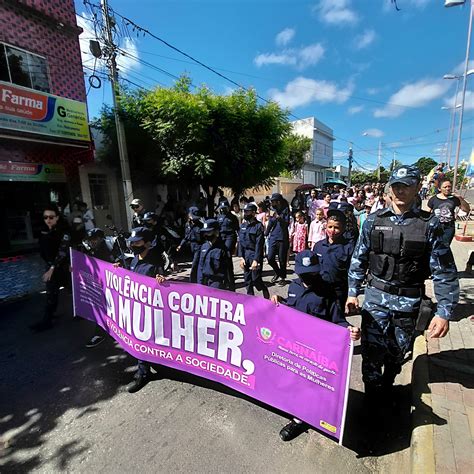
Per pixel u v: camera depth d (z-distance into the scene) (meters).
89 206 11.13
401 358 2.44
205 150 10.18
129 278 3.20
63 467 2.20
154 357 3.07
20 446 2.40
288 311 2.30
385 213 2.33
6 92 7.75
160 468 2.15
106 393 3.02
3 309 5.22
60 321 4.70
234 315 2.60
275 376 2.45
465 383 2.69
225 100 10.61
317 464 2.15
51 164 9.83
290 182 27.67
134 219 7.18
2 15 8.11
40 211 10.59
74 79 9.96
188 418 2.64
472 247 8.46
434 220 2.13
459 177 26.17
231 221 5.65
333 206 4.79
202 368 2.87
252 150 11.51
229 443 2.36
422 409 2.38
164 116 9.39
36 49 8.90
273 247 6.09
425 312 2.18
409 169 2.14
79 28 9.94
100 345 3.96
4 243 9.78
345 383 2.08
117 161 10.90
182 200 13.09
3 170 8.53
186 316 2.85
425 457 1.96
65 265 4.46
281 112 12.05
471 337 3.52
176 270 7.49
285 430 2.39
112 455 2.28
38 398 2.97
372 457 2.21
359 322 4.45
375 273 2.39
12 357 3.71
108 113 10.33
